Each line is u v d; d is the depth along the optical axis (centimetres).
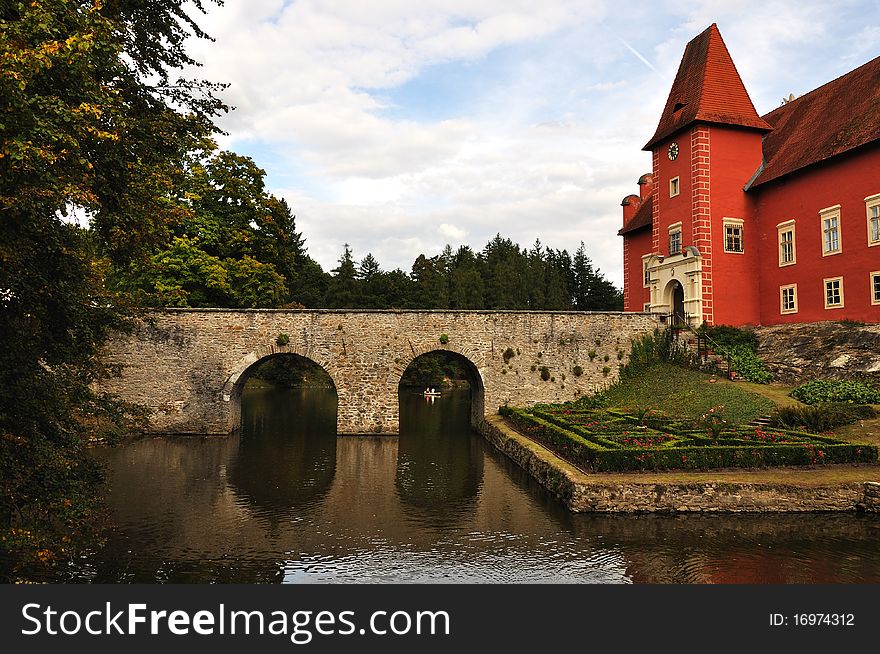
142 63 1121
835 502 1415
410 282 7300
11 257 769
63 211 824
